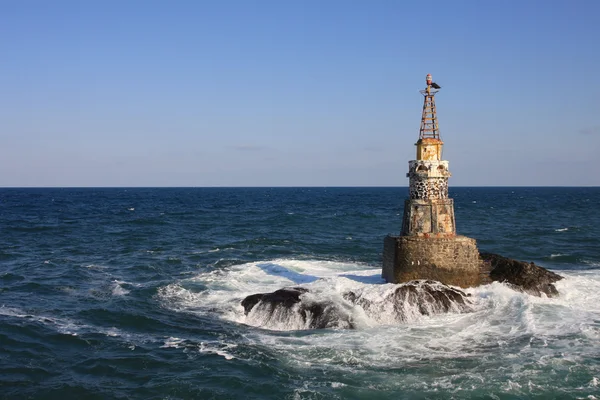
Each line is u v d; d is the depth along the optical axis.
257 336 21.22
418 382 16.86
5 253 42.06
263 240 50.59
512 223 71.19
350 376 17.36
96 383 17.17
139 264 37.19
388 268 26.98
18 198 164.75
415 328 21.69
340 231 60.91
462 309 23.64
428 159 26.89
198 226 66.62
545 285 26.67
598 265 37.75
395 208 113.56
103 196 192.50
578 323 22.25
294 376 17.44
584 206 117.94
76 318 23.66
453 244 25.86
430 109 27.20
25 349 19.81
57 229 61.16
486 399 15.79
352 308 22.67
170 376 17.61
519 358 18.58
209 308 25.22
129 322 23.17
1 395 16.23
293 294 24.08
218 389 16.67
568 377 17.08
